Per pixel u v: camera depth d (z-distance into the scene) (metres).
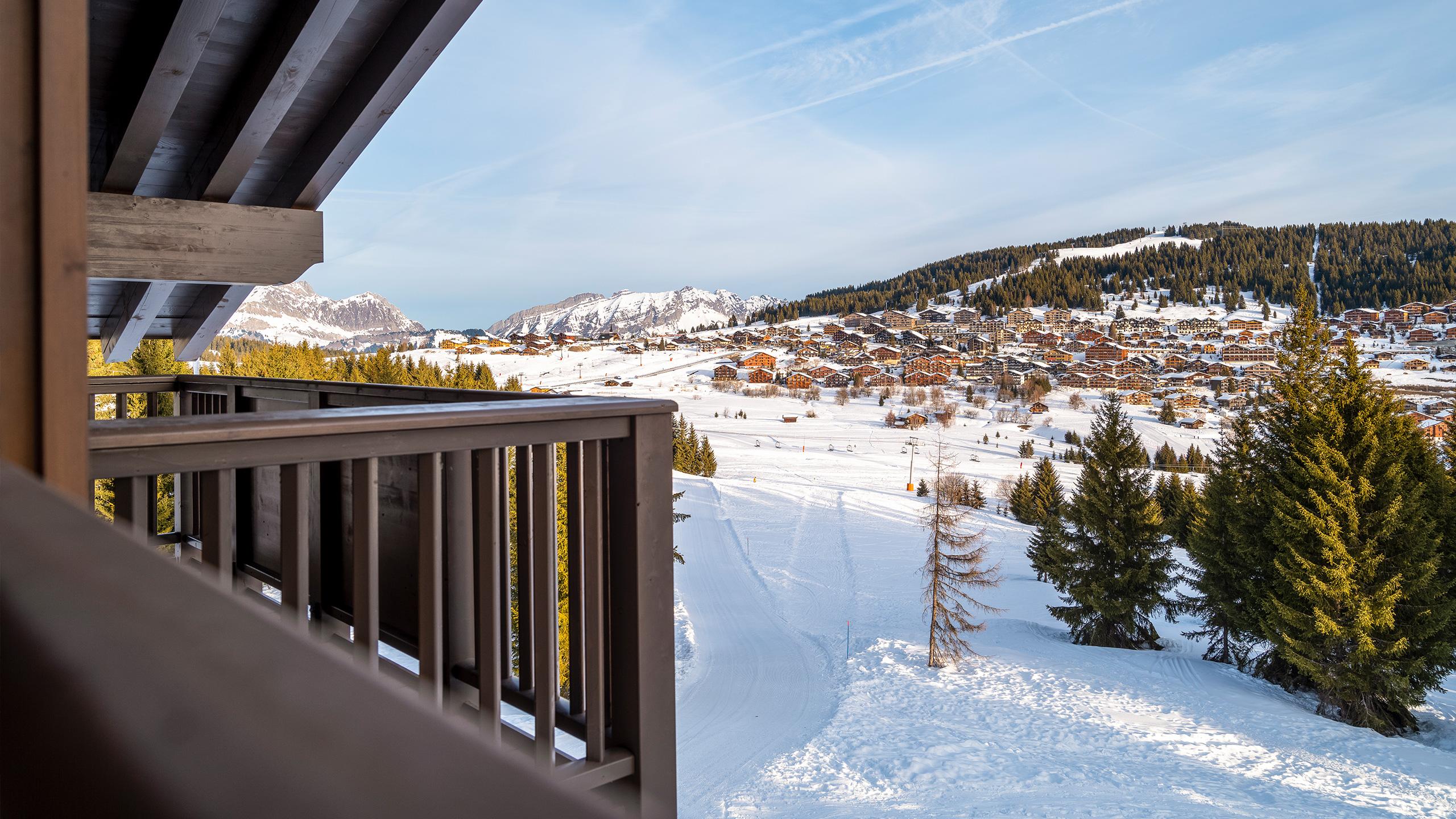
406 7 3.22
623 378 134.88
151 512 3.24
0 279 0.61
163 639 0.19
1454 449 20.17
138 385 3.84
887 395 117.06
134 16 3.12
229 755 0.15
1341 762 13.96
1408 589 16.34
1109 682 18.53
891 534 38.44
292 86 3.28
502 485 2.06
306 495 1.39
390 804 0.13
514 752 0.16
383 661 2.02
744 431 88.75
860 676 19.19
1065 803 12.22
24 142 0.62
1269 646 20.83
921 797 12.53
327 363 53.34
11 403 0.61
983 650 21.53
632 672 1.82
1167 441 83.81
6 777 0.20
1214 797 12.47
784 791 12.94
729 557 33.03
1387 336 156.38
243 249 3.78
